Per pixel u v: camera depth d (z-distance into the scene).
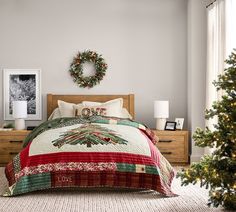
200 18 6.56
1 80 6.91
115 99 6.68
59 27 6.94
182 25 6.96
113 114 6.33
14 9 6.89
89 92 6.95
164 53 6.96
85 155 4.25
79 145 4.35
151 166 4.23
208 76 6.27
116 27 6.97
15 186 4.13
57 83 6.95
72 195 4.21
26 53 6.92
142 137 4.71
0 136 6.33
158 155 4.47
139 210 3.66
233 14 5.21
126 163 4.22
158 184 4.19
